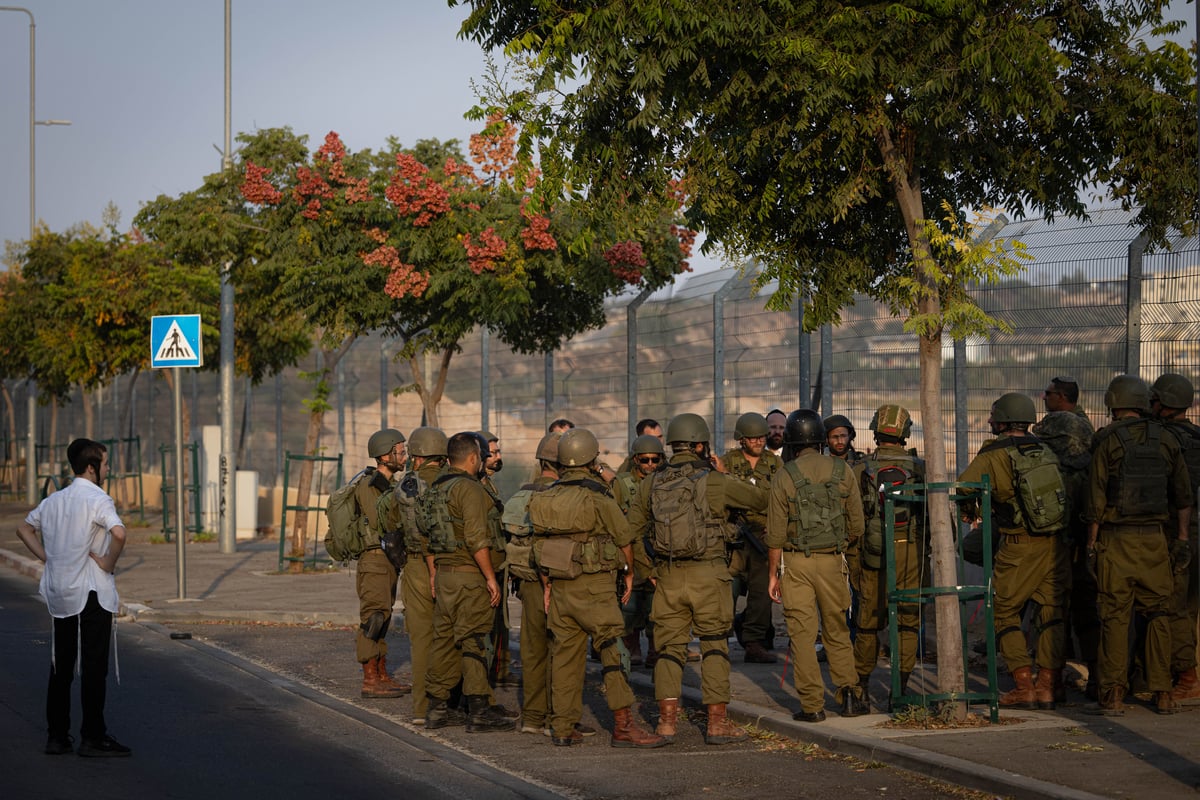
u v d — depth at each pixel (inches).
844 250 366.6
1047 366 435.8
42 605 605.9
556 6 327.6
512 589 358.3
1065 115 335.9
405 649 476.7
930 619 441.4
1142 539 320.8
